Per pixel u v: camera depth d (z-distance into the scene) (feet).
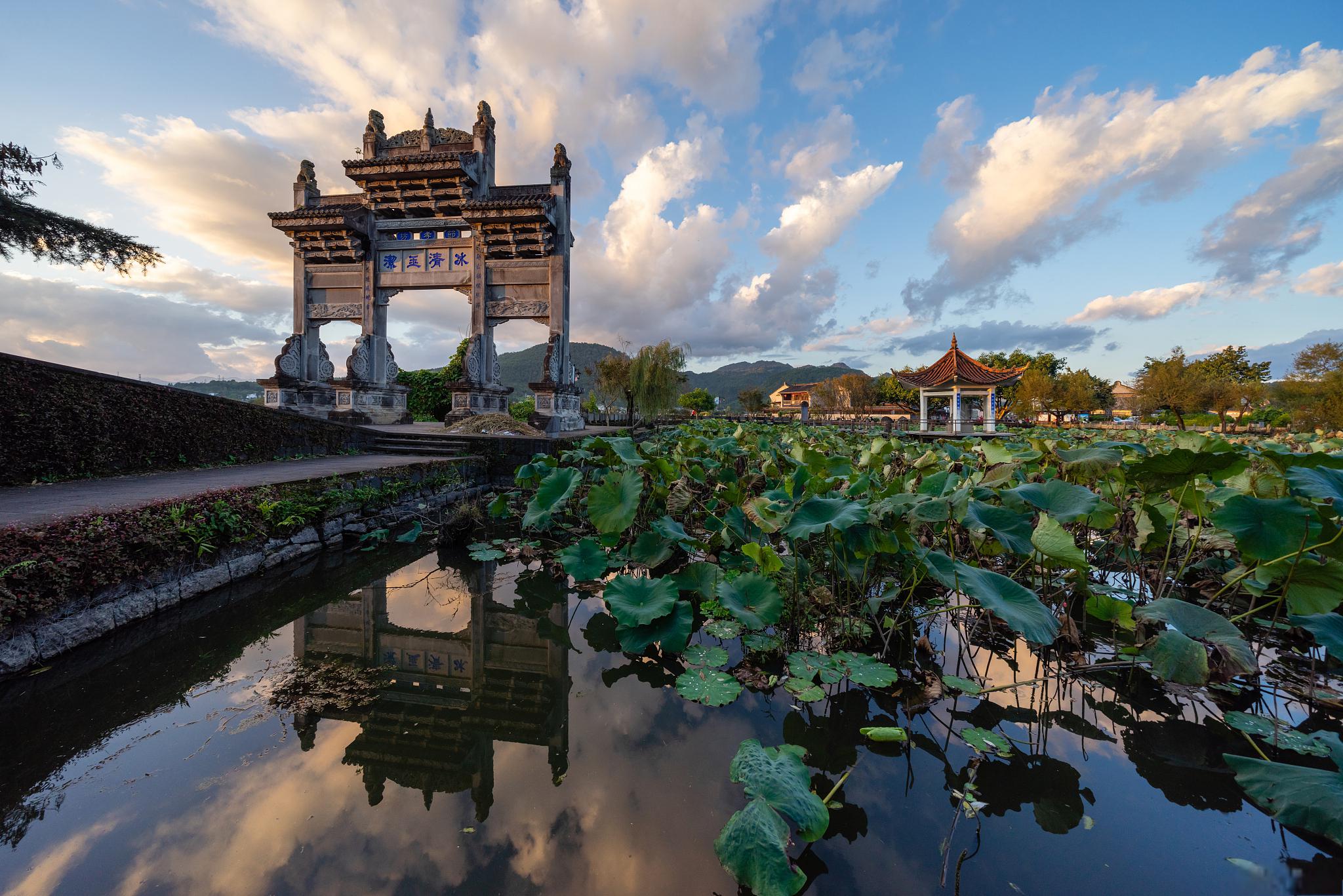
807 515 10.34
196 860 5.57
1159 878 5.38
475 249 44.65
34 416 17.98
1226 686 9.52
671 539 13.07
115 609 11.49
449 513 23.95
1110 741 7.98
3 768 7.15
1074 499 9.60
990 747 7.55
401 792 6.82
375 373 47.67
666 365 71.72
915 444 24.00
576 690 9.77
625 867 5.58
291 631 12.42
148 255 32.58
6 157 26.94
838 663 9.75
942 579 9.57
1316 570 8.48
